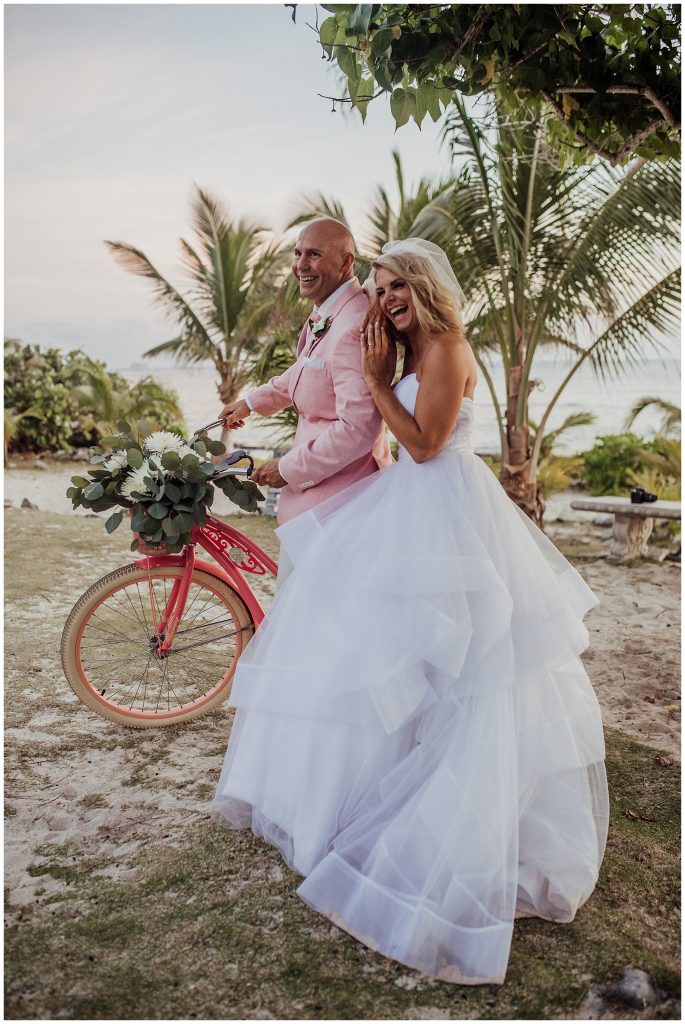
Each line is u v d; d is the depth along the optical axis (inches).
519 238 236.8
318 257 100.7
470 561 82.7
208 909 82.1
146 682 136.3
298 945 77.7
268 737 93.5
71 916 80.3
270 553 244.2
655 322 244.8
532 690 86.0
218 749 115.9
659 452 365.7
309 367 101.7
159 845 92.7
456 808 79.4
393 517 88.1
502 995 72.2
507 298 250.5
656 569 245.8
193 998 70.5
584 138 125.3
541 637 85.4
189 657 146.5
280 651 90.5
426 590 81.7
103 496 108.2
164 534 108.1
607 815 93.0
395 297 88.7
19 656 146.3
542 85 113.4
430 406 87.5
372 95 104.3
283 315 327.9
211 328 444.8
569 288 244.2
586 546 284.0
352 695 84.5
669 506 249.4
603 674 153.8
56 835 93.7
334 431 97.3
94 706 117.6
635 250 233.9
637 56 115.4
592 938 79.6
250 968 74.4
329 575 89.6
